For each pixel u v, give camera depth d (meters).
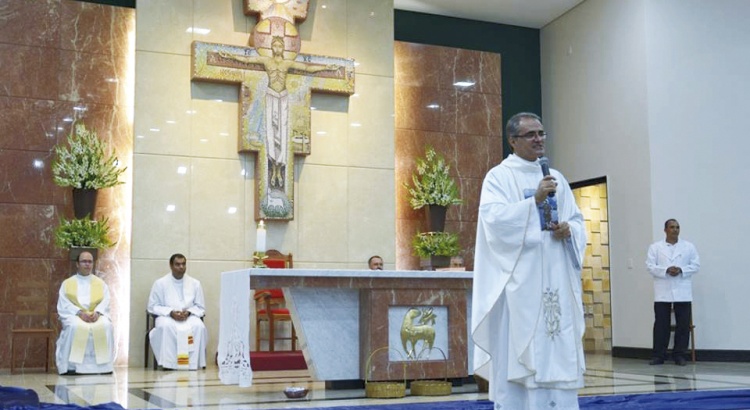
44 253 10.86
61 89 11.15
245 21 11.75
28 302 10.73
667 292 10.71
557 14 13.91
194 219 11.23
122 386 7.88
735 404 5.81
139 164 11.04
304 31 12.05
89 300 10.11
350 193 12.02
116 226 11.23
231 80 11.34
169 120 11.24
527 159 4.12
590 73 13.20
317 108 12.00
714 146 11.76
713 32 11.95
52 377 9.28
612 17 12.73
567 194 4.20
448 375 7.12
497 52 14.25
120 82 11.44
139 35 11.19
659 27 12.02
